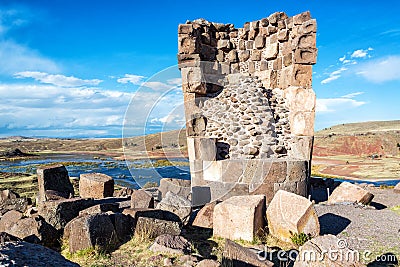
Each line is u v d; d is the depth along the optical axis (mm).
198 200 8492
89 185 9273
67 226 5672
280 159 8789
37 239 5305
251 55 11305
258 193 8242
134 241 5406
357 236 6188
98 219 5262
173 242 5043
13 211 6184
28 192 14805
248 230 5758
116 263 4586
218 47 11234
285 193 6312
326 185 12039
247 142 9234
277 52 10844
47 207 6102
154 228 5570
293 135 9703
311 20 9734
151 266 4383
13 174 22672
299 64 9781
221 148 9273
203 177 8703
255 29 11227
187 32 10062
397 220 7348
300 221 5734
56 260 3037
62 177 9203
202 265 4145
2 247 3053
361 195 9156
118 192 10102
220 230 6086
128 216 6012
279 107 10234
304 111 9695
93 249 4984
